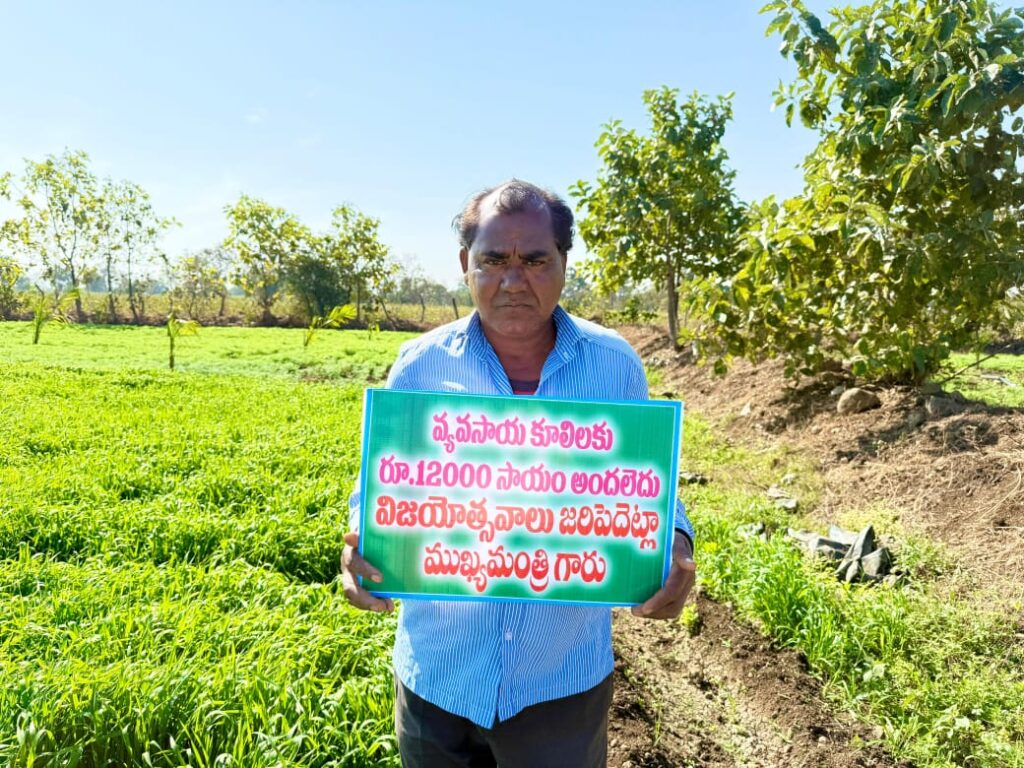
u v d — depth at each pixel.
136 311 48.47
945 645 4.05
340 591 4.59
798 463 7.45
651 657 4.39
